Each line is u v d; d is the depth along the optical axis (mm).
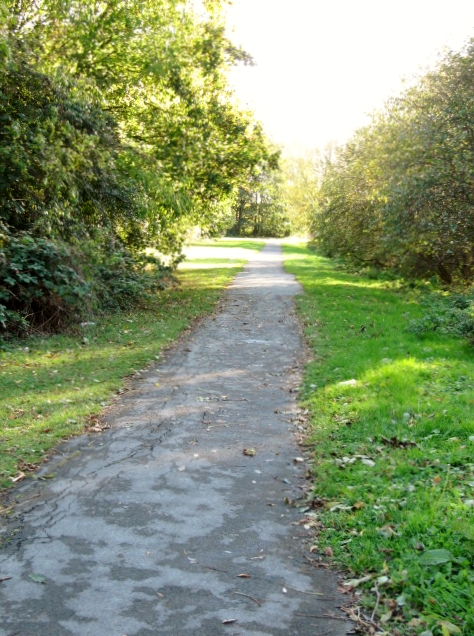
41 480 4980
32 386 7797
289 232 78688
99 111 13414
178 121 16328
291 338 11594
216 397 7512
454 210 15156
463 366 8367
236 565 3740
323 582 3576
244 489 4848
